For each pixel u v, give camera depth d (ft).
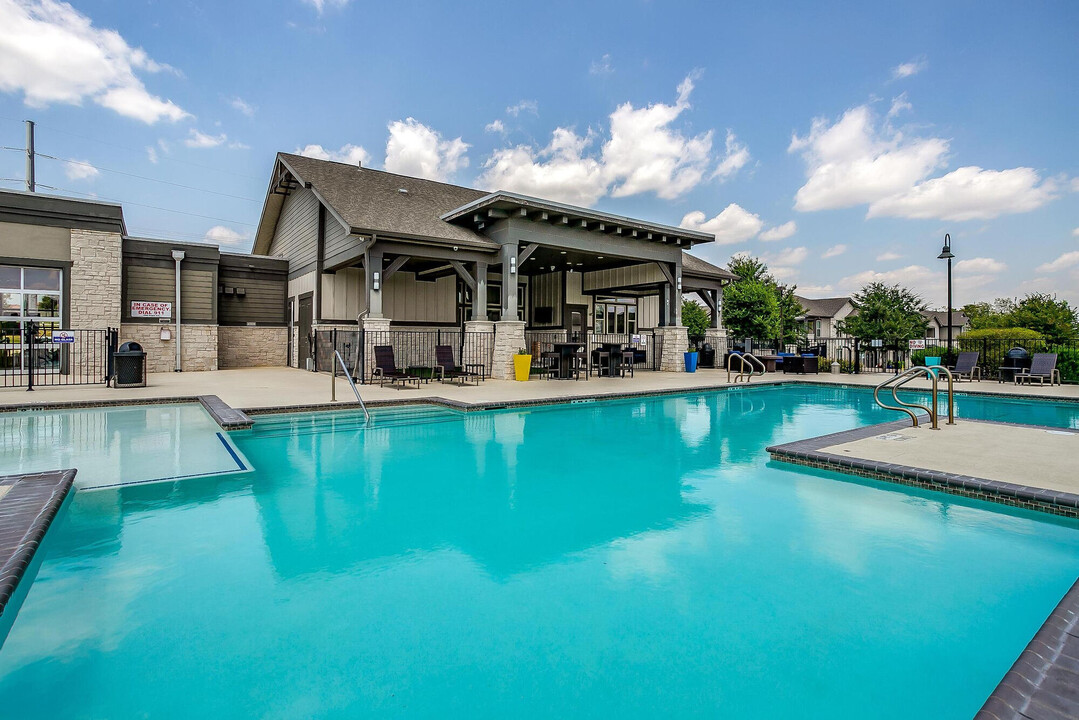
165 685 6.17
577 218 47.26
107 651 6.80
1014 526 11.53
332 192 46.62
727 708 5.84
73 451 18.21
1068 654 6.05
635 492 14.23
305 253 54.60
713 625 7.56
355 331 43.65
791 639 7.22
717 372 57.57
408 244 42.60
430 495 13.89
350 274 52.34
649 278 59.67
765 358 60.80
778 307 89.10
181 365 50.70
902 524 11.66
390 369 38.34
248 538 10.76
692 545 10.52
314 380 41.68
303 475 15.80
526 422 26.25
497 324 45.88
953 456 16.51
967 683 6.30
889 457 16.28
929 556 9.95
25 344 42.68
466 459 18.08
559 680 6.33
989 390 39.04
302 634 7.26
